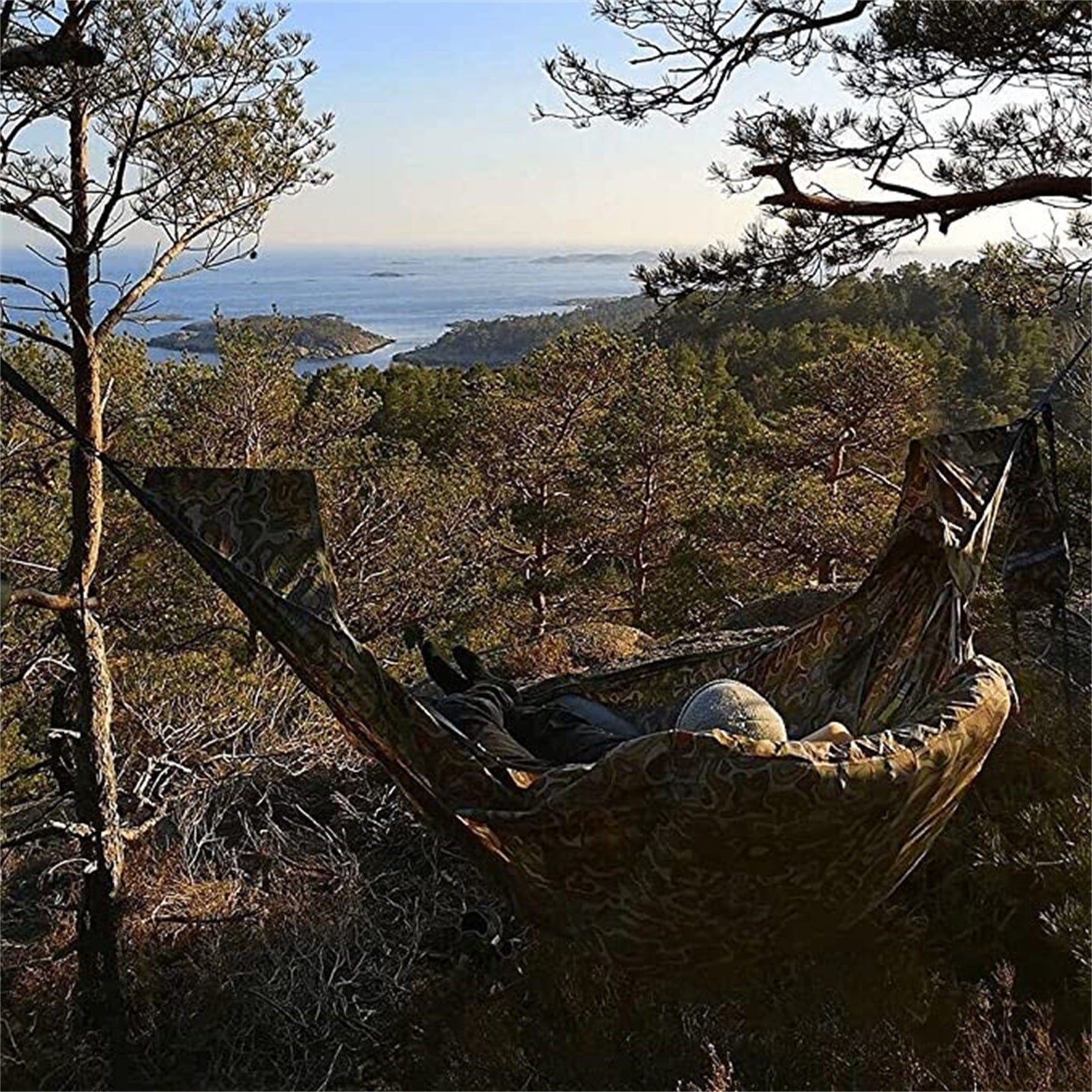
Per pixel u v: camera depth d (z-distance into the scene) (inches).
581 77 231.8
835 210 237.8
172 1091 170.4
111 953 179.6
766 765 107.9
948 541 146.9
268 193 196.1
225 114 193.5
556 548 645.9
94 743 180.2
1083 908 145.2
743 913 117.9
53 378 364.8
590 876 120.4
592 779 113.2
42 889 221.3
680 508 628.7
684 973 125.9
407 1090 165.3
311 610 133.7
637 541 640.4
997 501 152.8
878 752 112.2
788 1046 142.7
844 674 176.6
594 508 625.6
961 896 165.2
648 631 611.8
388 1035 178.2
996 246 257.9
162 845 222.5
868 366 589.6
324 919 193.2
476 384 726.5
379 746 134.9
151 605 358.9
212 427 451.5
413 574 460.1
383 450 583.8
